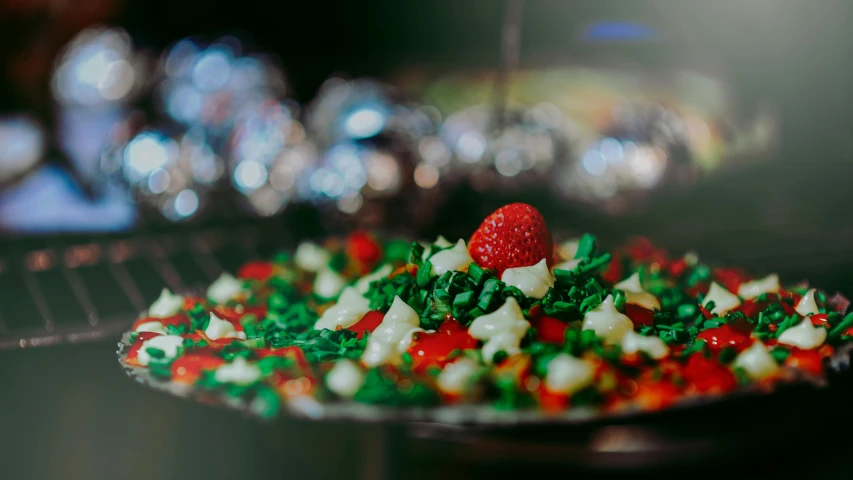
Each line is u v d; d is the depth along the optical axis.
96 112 1.15
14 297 0.68
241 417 0.60
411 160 0.74
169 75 1.06
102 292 0.69
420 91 0.89
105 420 0.60
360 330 0.46
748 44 0.79
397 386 0.41
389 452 0.46
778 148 0.81
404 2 1.06
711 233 0.73
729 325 0.46
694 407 0.41
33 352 0.60
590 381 0.41
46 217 0.79
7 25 1.07
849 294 0.68
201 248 0.73
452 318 0.45
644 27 0.80
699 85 0.83
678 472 0.52
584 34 0.82
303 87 1.00
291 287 0.53
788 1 0.77
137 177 0.77
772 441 0.53
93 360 0.61
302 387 0.41
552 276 0.47
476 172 0.74
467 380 0.41
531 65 0.87
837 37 0.77
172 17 1.16
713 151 0.76
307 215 0.76
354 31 1.09
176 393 0.42
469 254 0.49
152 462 0.58
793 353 0.43
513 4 0.74
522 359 0.42
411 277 0.49
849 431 0.55
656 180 0.73
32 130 1.01
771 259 0.69
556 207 0.74
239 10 1.12
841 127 0.80
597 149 0.74
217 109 0.91
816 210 0.79
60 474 0.57
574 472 0.52
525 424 0.40
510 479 0.52
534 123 0.75
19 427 0.59
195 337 0.46
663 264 0.55
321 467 0.58
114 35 1.18
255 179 0.77
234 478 0.58
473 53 1.01
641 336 0.44
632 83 0.84
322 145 0.80
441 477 0.53
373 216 0.73
